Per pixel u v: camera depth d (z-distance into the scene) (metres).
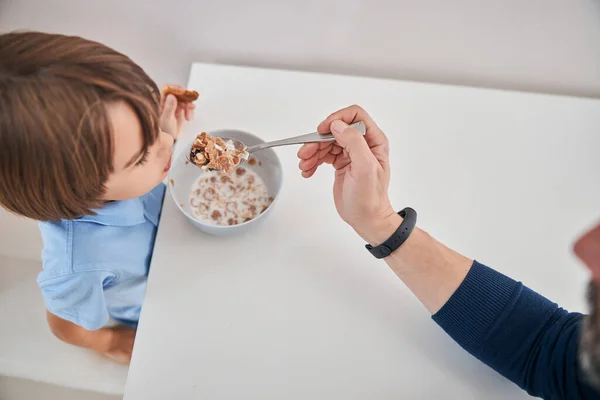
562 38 1.06
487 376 0.68
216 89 0.90
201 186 0.80
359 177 0.64
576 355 0.58
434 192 0.81
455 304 0.65
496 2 1.08
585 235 0.43
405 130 0.87
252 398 0.66
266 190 0.80
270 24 1.09
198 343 0.69
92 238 0.72
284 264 0.74
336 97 0.90
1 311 0.91
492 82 1.05
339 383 0.67
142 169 0.62
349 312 0.71
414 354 0.69
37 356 0.88
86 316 0.76
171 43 1.10
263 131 0.86
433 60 1.06
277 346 0.69
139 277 0.82
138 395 0.65
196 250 0.75
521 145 0.86
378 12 1.08
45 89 0.50
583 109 0.90
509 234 0.78
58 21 1.11
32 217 0.63
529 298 0.64
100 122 0.52
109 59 0.55
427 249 0.68
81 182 0.57
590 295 0.47
